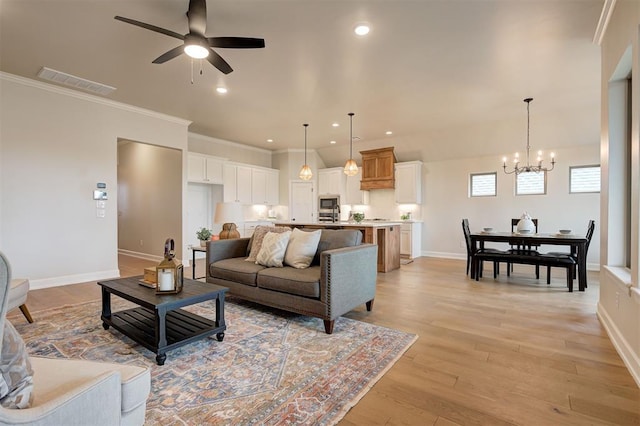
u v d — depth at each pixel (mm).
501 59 3492
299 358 2248
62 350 2344
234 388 1872
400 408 1699
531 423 1581
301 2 2537
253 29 2918
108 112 4863
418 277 5039
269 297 3074
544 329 2809
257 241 3777
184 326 2537
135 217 7316
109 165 4879
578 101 4832
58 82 4160
